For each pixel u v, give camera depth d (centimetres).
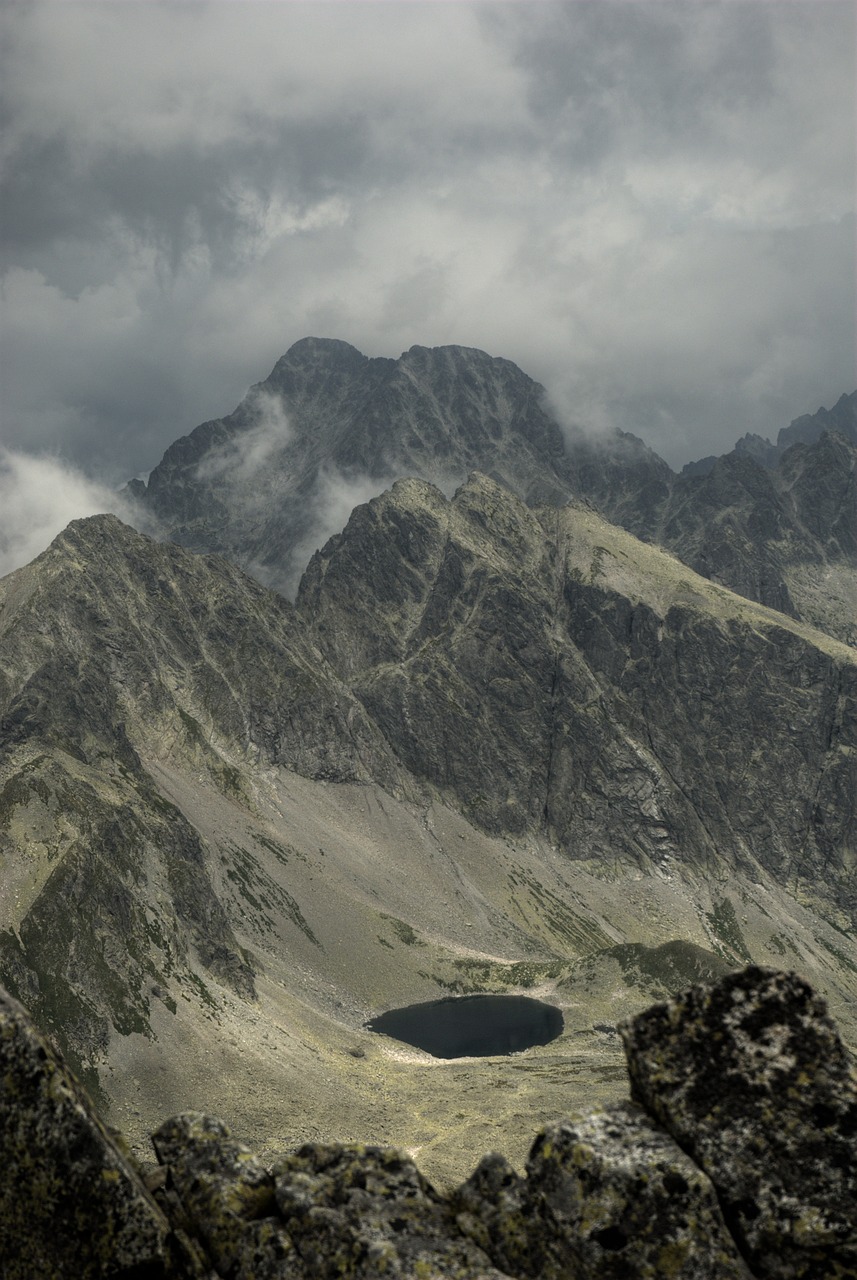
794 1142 1114
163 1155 1295
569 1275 1098
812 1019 1179
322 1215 1163
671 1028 1208
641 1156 1129
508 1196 1167
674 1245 1078
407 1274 1095
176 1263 1148
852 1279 1048
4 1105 1137
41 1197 1123
